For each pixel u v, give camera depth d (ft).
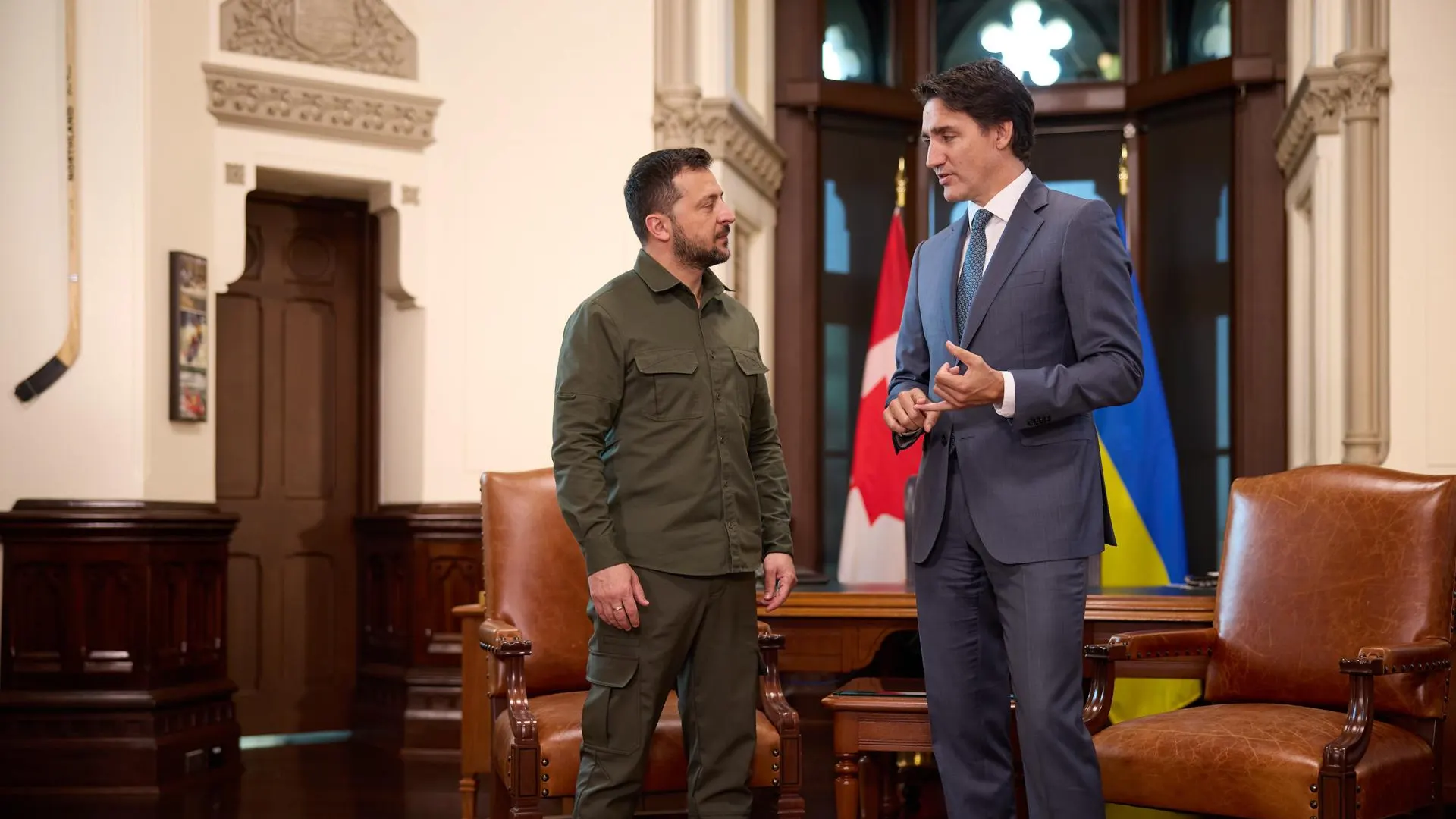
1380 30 17.35
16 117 16.79
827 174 23.86
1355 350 17.30
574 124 19.89
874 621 12.39
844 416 23.89
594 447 8.93
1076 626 8.01
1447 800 11.63
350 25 19.12
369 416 20.47
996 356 8.20
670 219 9.21
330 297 20.39
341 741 19.79
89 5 16.94
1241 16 22.21
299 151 18.69
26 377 16.61
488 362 19.70
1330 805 8.67
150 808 15.03
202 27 17.95
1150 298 23.57
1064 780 7.88
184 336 17.37
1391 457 17.22
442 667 19.12
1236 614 10.55
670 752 9.96
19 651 16.39
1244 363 22.25
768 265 22.89
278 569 19.89
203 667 17.34
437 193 19.72
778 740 9.75
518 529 11.46
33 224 16.76
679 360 9.09
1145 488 18.35
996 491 8.14
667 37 20.08
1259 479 11.00
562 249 19.81
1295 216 21.13
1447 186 17.20
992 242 8.47
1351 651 9.95
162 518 16.62
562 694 11.05
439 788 16.17
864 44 24.57
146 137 17.07
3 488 16.46
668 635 8.87
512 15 19.94
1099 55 24.32
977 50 24.71
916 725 10.29
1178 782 9.28
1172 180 23.36
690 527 8.96
